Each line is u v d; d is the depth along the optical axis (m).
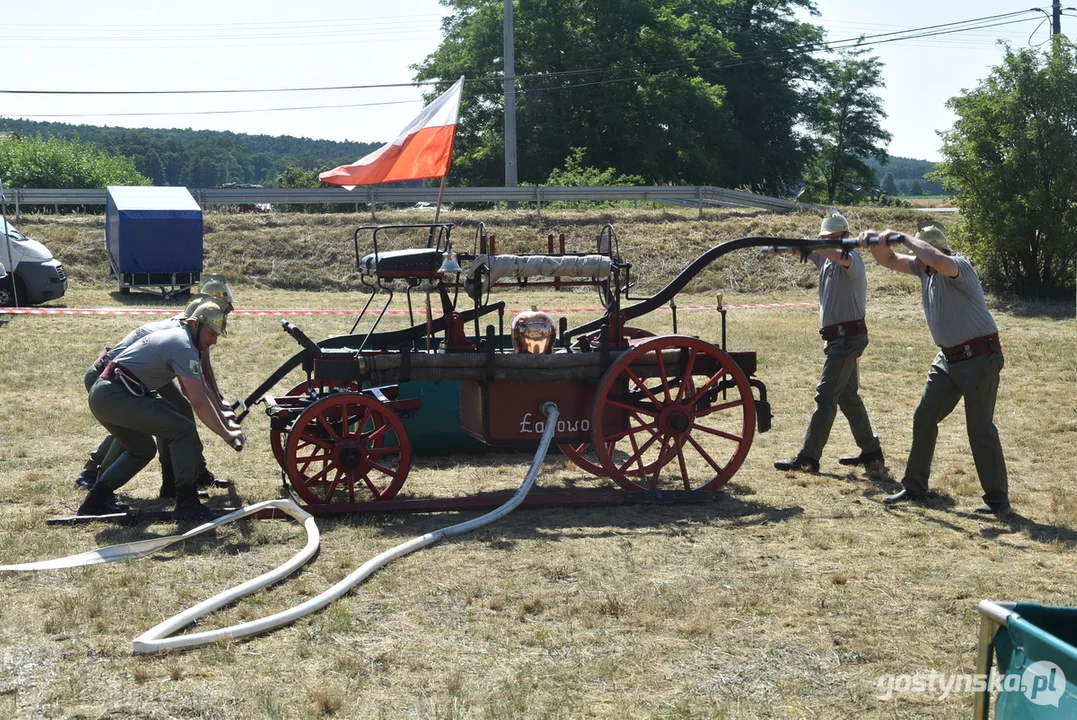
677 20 46.88
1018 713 2.42
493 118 46.72
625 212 27.59
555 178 35.38
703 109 46.25
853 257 7.84
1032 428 9.48
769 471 8.12
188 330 6.71
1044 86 20.34
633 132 45.56
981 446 6.74
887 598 5.10
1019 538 6.21
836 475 7.98
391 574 5.47
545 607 4.98
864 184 59.91
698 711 3.84
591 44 45.47
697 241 25.27
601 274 7.13
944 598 5.09
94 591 5.14
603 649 4.46
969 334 6.70
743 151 50.81
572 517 6.77
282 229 25.88
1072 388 11.45
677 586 5.28
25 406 10.55
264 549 5.99
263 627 4.62
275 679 4.14
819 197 58.62
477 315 7.07
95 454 7.46
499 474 8.06
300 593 5.20
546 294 21.70
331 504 6.77
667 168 45.94
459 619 4.83
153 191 22.05
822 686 4.08
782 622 4.78
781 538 6.22
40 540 6.05
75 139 43.75
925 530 6.36
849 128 58.56
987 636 2.58
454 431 8.55
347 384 7.46
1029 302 20.56
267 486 7.51
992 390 6.70
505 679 4.12
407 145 7.78
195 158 191.00
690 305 21.03
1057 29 31.48
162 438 6.54
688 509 6.97
